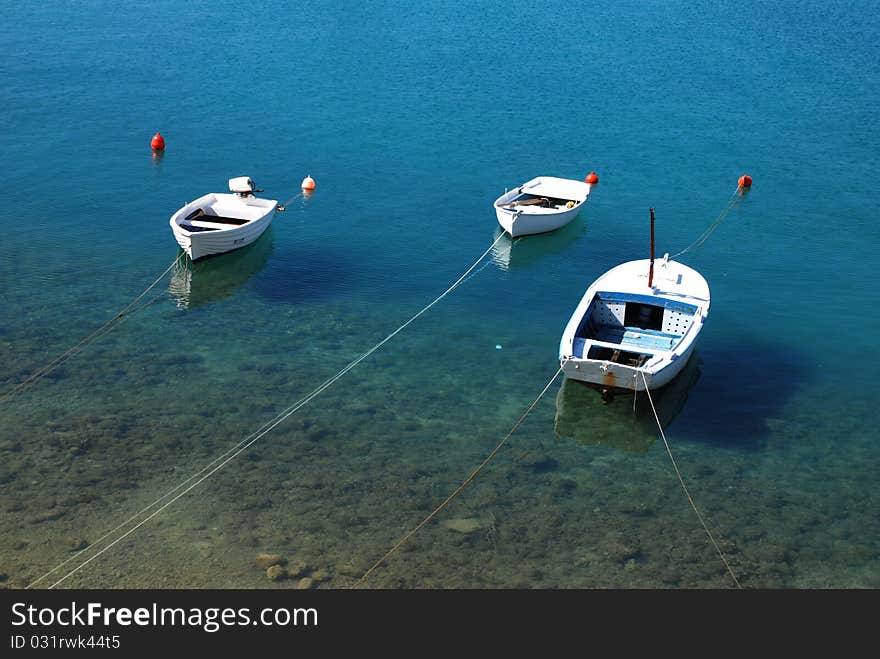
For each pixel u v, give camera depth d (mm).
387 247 36250
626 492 22812
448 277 34156
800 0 80875
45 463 22453
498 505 22047
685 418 26047
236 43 61844
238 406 25531
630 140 48094
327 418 25250
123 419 24578
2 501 20938
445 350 29125
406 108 51438
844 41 68188
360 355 28609
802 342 30188
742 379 28000
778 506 22453
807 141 48781
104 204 38375
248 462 23094
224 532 20484
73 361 27281
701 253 36594
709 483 23281
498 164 44531
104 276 32656
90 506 21031
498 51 62719
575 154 46062
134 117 48156
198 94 52000
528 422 25578
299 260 34906
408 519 21344
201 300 31500
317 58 59469
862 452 24703
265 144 45688
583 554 20484
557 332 30500
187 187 40469
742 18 74062
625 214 40031
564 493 22656
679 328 28938
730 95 55562
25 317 29609
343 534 20672
